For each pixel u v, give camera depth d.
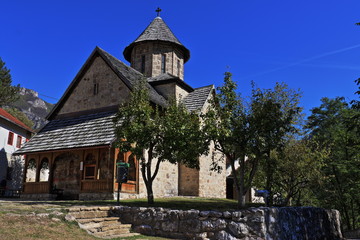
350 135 22.89
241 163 14.48
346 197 24.61
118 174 12.83
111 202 14.74
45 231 8.33
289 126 14.55
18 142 30.62
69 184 20.75
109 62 21.53
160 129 13.93
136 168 18.72
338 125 29.00
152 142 14.52
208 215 10.09
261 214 9.53
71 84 22.97
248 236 9.41
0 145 27.55
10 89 37.28
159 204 14.30
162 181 21.02
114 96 21.17
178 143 13.47
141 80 15.98
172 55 28.22
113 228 10.34
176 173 22.73
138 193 18.56
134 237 9.93
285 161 17.80
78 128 20.59
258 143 13.48
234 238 9.49
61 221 9.41
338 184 24.05
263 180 19.45
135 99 14.88
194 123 14.08
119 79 21.23
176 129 13.45
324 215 14.71
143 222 11.05
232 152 14.55
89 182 18.02
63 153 20.55
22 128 31.30
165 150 13.86
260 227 9.38
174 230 10.38
